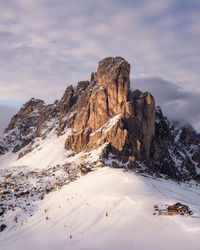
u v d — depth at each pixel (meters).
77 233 116.56
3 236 130.25
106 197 140.62
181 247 92.62
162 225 107.38
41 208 152.38
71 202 146.75
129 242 100.94
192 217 110.44
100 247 101.06
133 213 120.19
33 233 126.75
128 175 167.50
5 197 171.50
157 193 147.75
